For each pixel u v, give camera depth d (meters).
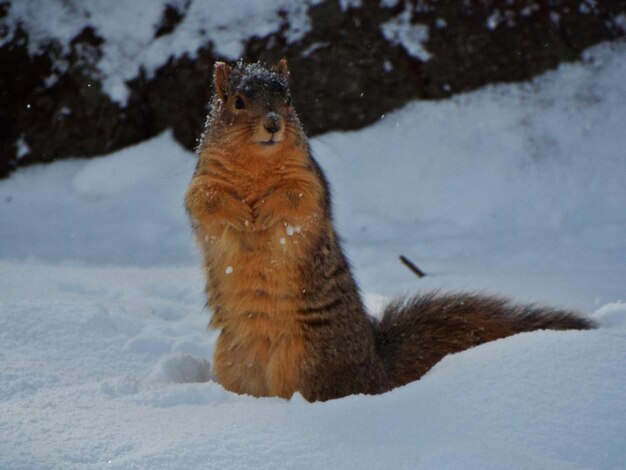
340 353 6.44
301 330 6.39
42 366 6.41
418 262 10.45
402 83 12.45
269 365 6.48
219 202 6.29
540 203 11.58
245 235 6.36
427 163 12.04
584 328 7.46
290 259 6.29
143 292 9.42
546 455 4.47
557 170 11.80
